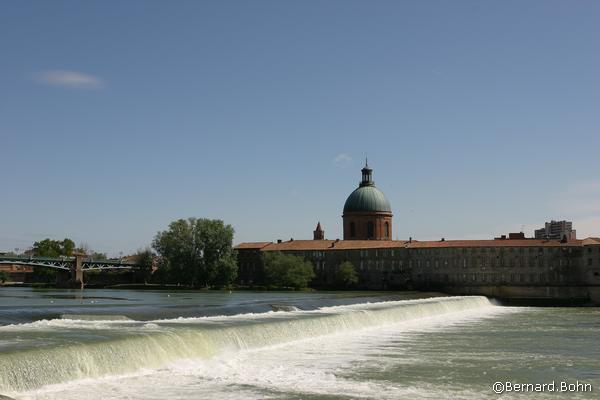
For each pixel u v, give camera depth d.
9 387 41.03
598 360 61.62
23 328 61.25
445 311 134.38
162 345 53.97
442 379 50.59
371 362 58.66
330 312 96.75
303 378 50.09
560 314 138.88
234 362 56.72
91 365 46.94
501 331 92.06
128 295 164.12
